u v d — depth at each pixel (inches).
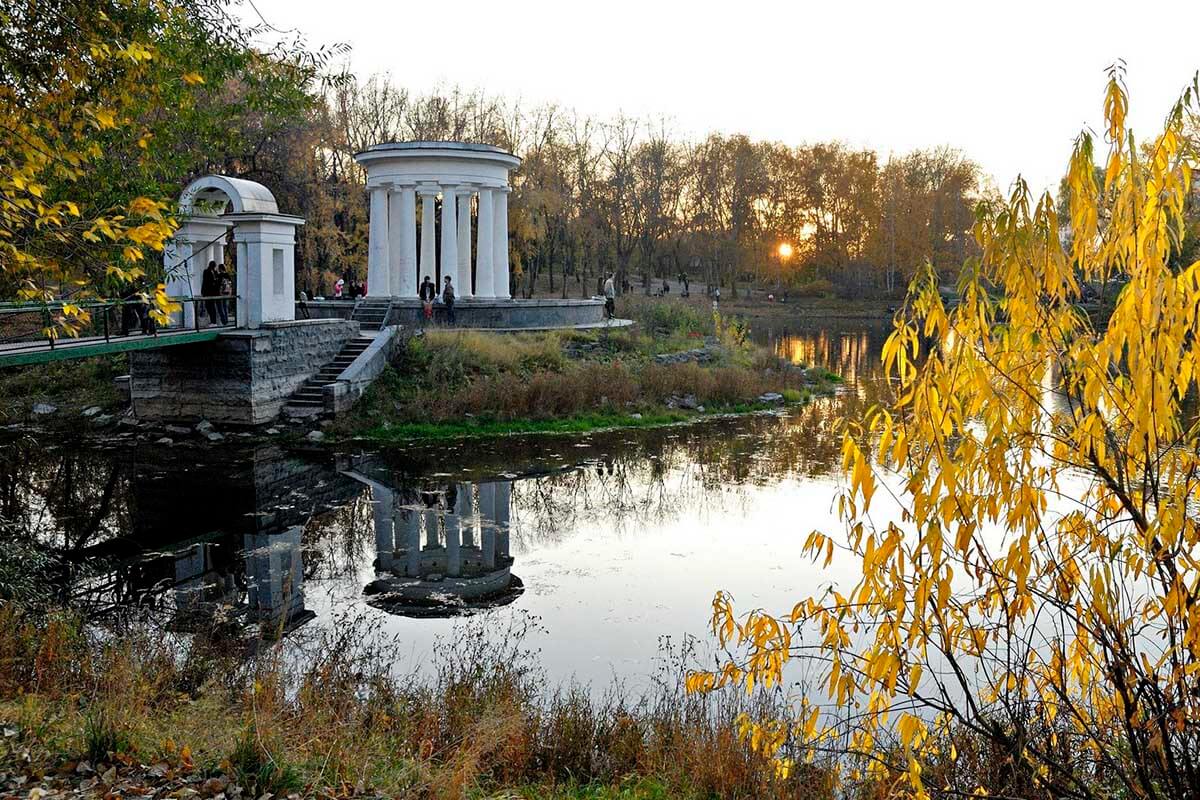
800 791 247.9
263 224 956.6
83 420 997.2
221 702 302.2
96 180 541.6
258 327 959.6
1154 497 139.9
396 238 1387.8
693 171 3302.2
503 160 1360.7
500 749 296.2
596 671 397.4
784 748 266.5
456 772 252.7
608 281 1528.1
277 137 1496.1
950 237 3233.3
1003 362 147.2
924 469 145.2
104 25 382.0
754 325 2699.3
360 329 1171.3
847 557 564.4
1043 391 150.6
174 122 624.1
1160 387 132.2
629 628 454.0
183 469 816.3
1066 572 157.0
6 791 215.6
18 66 357.4
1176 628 154.6
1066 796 163.5
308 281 1784.0
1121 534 151.5
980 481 147.4
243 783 232.1
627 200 3048.7
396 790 245.1
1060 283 140.8
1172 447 146.8
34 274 388.8
